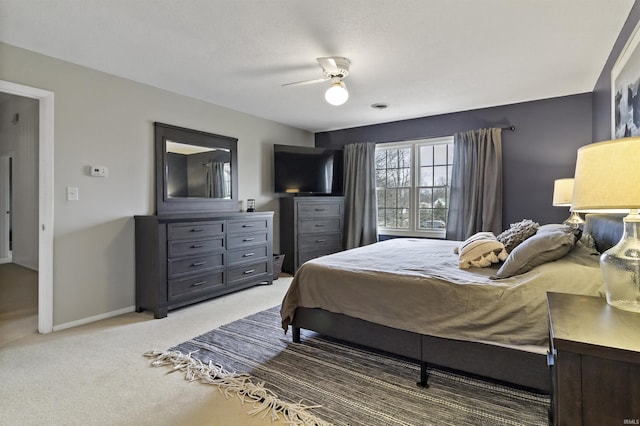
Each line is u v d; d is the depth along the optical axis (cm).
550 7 214
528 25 236
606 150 118
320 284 251
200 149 414
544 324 174
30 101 491
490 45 266
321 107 448
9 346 259
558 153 400
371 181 535
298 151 529
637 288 128
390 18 228
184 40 260
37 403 185
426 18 227
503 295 185
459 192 459
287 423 169
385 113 477
